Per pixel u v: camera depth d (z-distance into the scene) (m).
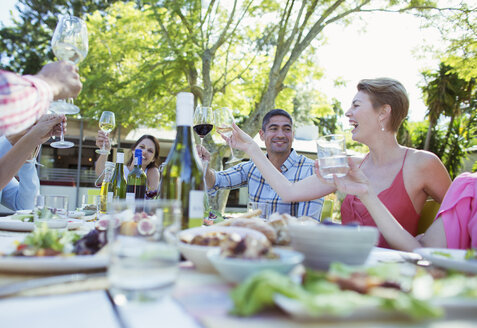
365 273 0.54
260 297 0.46
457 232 1.27
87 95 7.88
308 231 0.69
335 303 0.42
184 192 1.04
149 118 8.53
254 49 8.23
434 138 17.52
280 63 7.60
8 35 9.80
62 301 0.53
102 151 2.33
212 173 2.52
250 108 9.07
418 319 0.44
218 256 0.64
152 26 7.96
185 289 0.60
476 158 16.66
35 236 0.78
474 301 0.46
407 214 1.80
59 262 0.65
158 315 0.48
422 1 7.29
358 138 1.90
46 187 10.67
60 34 1.36
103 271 0.71
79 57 1.41
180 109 1.07
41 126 1.55
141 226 0.53
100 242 0.82
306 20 7.54
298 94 15.19
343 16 7.54
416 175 1.80
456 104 16.11
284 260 0.59
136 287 0.51
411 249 1.17
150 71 7.57
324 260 0.69
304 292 0.46
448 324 0.44
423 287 0.51
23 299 0.54
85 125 10.62
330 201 2.52
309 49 8.54
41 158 11.25
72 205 10.71
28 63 10.22
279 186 1.72
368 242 0.68
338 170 1.10
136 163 2.02
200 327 0.44
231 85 8.56
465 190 1.29
